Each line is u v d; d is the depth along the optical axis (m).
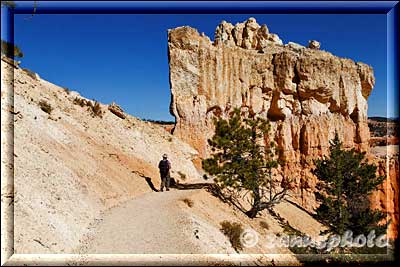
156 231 18.39
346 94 57.84
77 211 18.48
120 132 38.94
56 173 20.34
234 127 29.78
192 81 55.00
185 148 49.78
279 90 57.06
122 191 25.56
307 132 55.25
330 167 37.06
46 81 41.59
